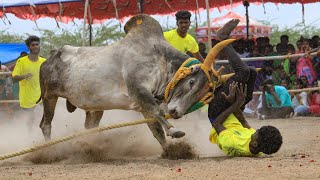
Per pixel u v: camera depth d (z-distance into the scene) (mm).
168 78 8109
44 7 16047
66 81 8742
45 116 9320
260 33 21219
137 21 8523
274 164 6941
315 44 16703
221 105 7906
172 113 7750
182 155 7969
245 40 16797
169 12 17734
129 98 8195
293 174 6230
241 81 7840
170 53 8164
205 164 7156
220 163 7188
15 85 15156
